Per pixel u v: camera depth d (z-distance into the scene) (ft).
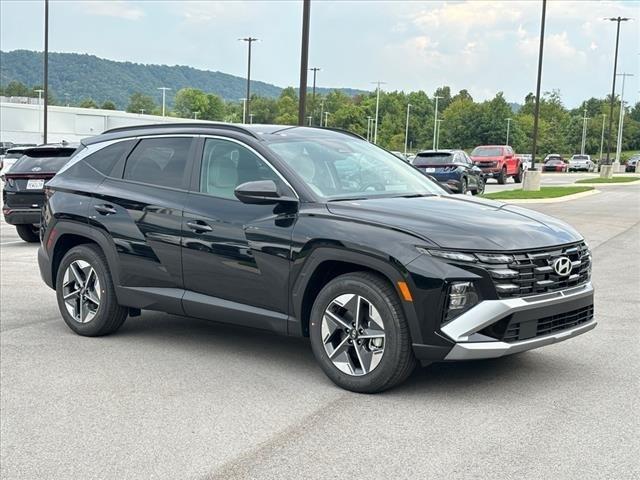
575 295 17.10
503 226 16.66
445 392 16.94
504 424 14.90
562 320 17.16
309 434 14.62
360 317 16.87
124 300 21.59
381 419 15.33
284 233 17.99
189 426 15.23
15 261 37.93
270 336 22.53
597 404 16.02
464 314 15.71
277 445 14.12
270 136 19.86
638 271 34.32
